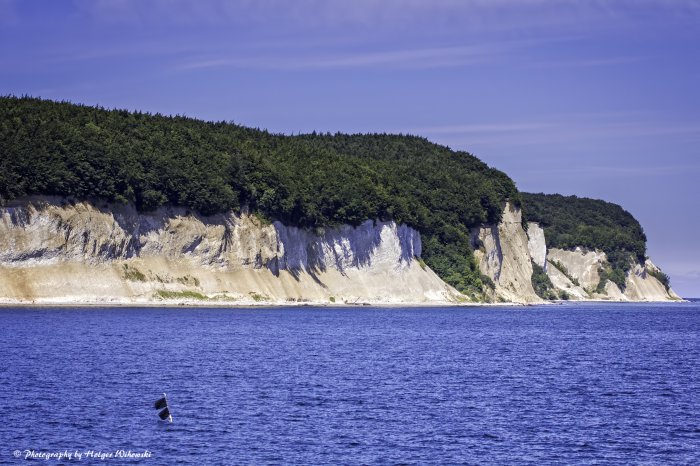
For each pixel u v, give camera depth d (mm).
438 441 77500
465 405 93562
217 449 73375
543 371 123188
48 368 110812
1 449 72375
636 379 116812
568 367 128875
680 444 78625
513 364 131000
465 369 123062
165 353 129750
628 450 76250
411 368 122125
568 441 78688
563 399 98875
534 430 82438
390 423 83750
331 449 74062
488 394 100938
